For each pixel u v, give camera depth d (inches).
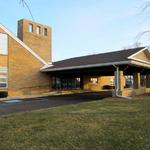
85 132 239.1
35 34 1290.6
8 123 293.6
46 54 1348.4
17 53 872.9
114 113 351.6
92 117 319.9
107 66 746.8
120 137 218.2
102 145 196.9
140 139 210.2
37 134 236.4
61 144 202.1
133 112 356.2
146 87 941.2
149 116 316.5
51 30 1390.3
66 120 302.4
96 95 902.4
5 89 826.8
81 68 812.6
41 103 585.3
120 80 718.5
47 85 989.2
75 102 602.9
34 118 324.2
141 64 765.3
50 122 292.2
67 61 1027.9
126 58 693.3
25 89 892.0
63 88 1105.4
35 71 935.7
